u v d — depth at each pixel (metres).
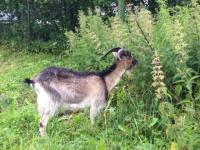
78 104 3.72
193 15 3.97
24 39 6.66
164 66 3.72
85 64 4.76
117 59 3.82
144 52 3.88
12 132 3.70
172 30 3.64
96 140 3.49
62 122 3.88
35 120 3.84
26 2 6.57
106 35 4.56
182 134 2.96
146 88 3.92
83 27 4.87
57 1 6.38
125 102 3.94
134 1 6.09
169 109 3.13
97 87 3.72
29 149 3.26
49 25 6.59
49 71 3.66
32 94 4.70
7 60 6.23
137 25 3.90
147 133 3.51
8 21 6.84
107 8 6.16
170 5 5.89
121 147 3.28
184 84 3.59
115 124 3.71
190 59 3.80
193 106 3.23
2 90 4.85
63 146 3.32
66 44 6.30
